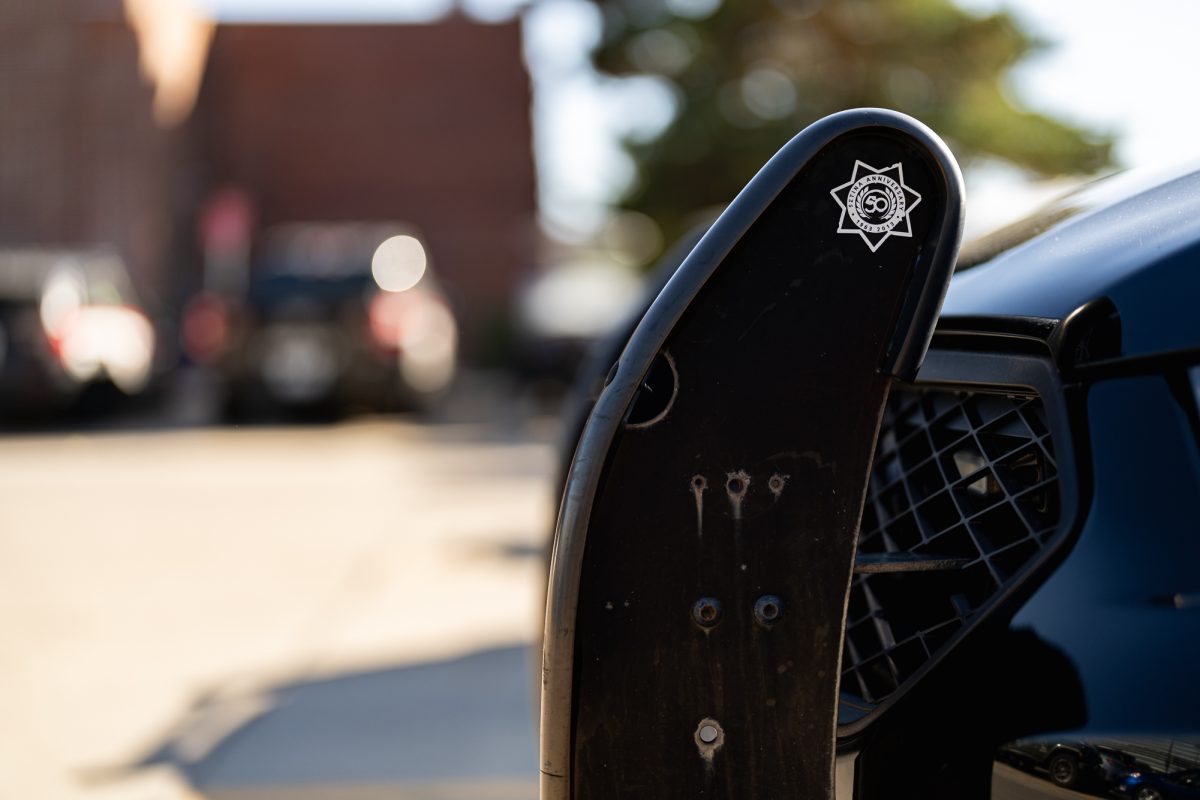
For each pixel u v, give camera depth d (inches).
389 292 539.5
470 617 219.6
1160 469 55.8
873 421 54.5
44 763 153.6
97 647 204.8
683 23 745.6
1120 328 58.4
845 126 53.8
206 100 1181.7
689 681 54.7
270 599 234.7
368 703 175.0
